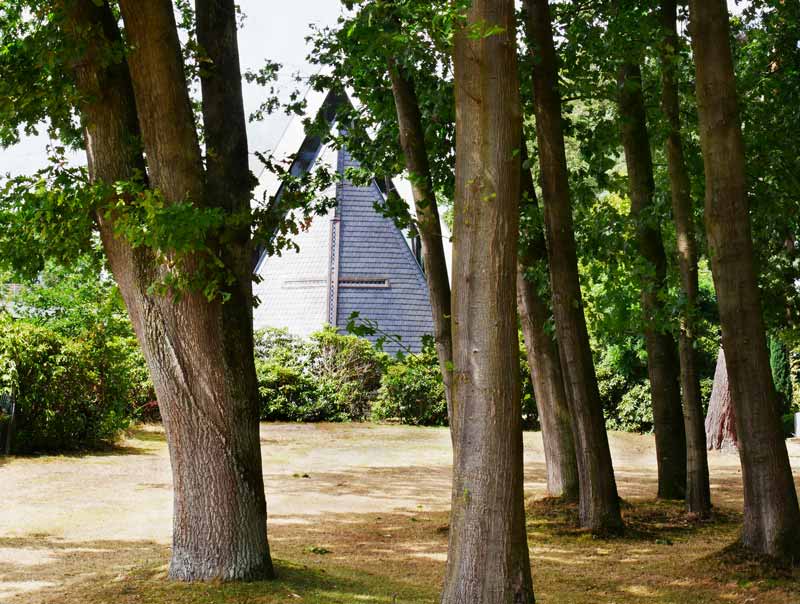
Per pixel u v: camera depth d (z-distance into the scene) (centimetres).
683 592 763
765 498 816
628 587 794
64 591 705
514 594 588
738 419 832
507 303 598
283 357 2948
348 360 2950
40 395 1744
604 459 1093
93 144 731
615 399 2644
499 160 599
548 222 1085
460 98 613
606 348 2597
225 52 770
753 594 739
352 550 971
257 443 751
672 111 1270
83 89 719
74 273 2191
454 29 599
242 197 758
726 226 834
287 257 3453
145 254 727
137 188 688
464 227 605
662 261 1412
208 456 727
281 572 767
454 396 611
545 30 1079
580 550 990
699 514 1209
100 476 1502
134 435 2175
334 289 3294
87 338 1880
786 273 1436
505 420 594
